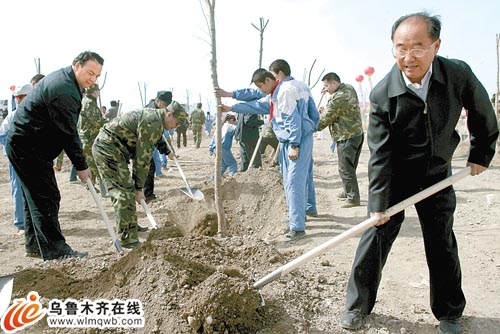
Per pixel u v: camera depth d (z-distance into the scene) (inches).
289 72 201.8
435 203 105.1
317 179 375.2
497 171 356.5
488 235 192.2
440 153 100.0
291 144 189.3
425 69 90.7
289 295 126.6
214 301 107.2
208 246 152.9
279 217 237.5
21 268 167.3
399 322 117.9
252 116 345.7
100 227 238.8
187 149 741.3
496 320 119.1
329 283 141.9
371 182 104.1
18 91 214.4
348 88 255.1
